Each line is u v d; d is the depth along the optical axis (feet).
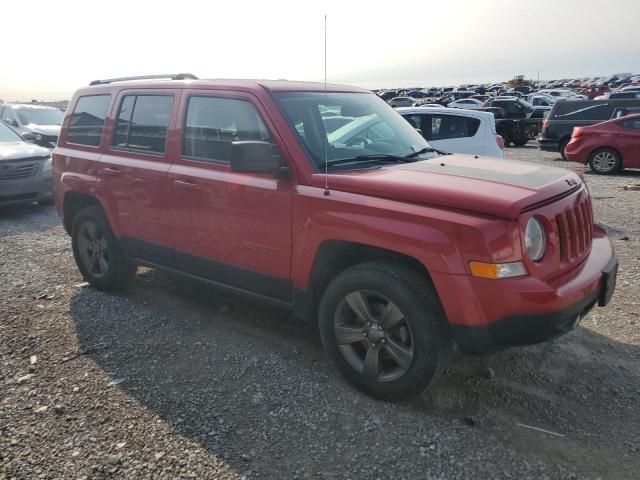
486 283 9.27
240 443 9.62
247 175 12.47
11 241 23.61
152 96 14.97
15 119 46.70
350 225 10.60
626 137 43.52
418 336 10.04
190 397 11.07
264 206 12.04
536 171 11.73
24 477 8.79
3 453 9.38
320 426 10.09
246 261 12.72
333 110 13.42
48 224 27.14
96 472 8.90
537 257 9.79
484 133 30.30
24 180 28.89
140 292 16.97
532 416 10.32
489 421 10.18
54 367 12.32
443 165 12.26
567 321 9.86
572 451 9.30
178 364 12.44
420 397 10.97
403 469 8.91
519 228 9.34
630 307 15.28
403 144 13.92
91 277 17.11
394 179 10.69
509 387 11.32
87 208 16.98
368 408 10.64
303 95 13.19
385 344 10.58
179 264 14.47
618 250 20.97
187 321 14.80
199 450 9.43
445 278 9.53
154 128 14.76
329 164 11.80
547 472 8.80
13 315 15.20
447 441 9.59
